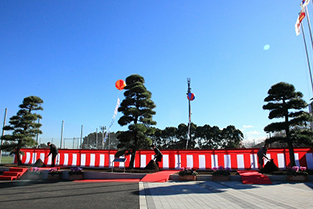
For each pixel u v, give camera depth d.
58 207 6.71
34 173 14.85
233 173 13.52
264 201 7.23
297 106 13.38
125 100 15.78
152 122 16.03
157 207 6.53
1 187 11.16
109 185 10.88
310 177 11.80
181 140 40.72
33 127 19.75
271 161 13.12
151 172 13.87
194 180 12.17
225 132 39.41
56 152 16.75
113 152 17.75
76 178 13.80
